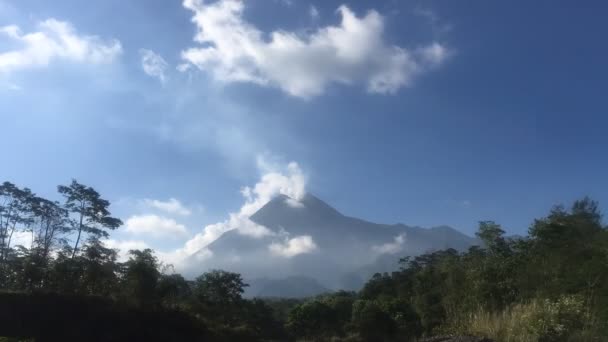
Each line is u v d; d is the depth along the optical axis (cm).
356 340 4922
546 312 1218
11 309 3111
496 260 1844
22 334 3005
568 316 1205
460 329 1432
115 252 3791
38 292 3259
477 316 1393
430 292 2439
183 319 3575
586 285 1327
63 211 4134
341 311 5962
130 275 3512
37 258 3684
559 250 1614
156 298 3550
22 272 3622
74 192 4112
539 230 1872
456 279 1797
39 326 3095
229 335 3975
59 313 3194
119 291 3553
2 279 3825
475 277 1705
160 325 3394
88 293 3609
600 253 1416
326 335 5734
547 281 1490
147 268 3547
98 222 4159
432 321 2117
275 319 6316
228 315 4956
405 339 4638
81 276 3622
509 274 1680
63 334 3094
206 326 3775
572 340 1134
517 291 1570
